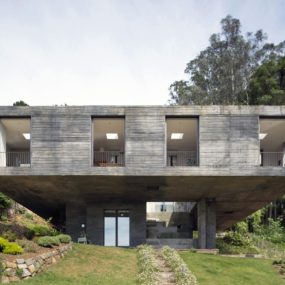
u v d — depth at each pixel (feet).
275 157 103.40
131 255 68.69
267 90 170.71
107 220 102.89
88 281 51.29
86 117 75.87
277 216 186.39
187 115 75.92
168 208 134.82
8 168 74.84
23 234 63.52
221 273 65.10
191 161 99.71
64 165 74.79
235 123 75.72
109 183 82.12
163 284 54.54
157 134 75.31
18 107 76.07
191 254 75.56
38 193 93.56
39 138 75.51
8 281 45.78
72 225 105.50
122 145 102.22
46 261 54.80
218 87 181.78
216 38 183.32
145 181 80.02
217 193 94.22
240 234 128.26
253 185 84.12
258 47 183.83
